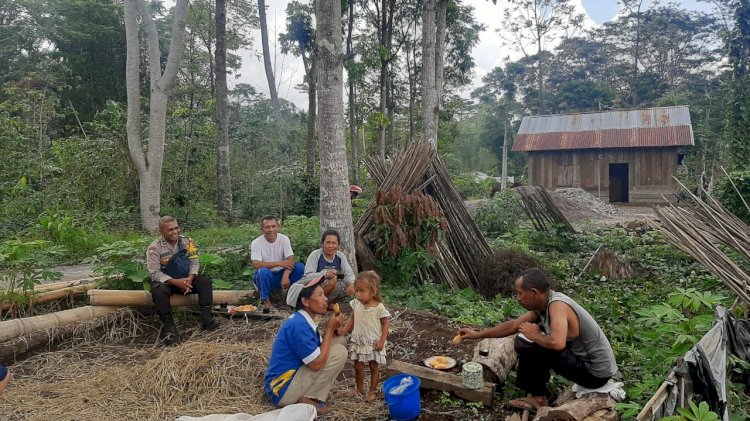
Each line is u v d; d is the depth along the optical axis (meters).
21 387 4.43
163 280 5.68
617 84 58.03
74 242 10.16
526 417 3.71
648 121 25.62
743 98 15.01
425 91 15.48
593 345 3.69
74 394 4.26
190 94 28.11
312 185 18.03
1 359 5.00
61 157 14.55
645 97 53.44
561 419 3.37
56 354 5.18
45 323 5.39
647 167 24.97
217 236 12.77
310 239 8.52
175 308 6.22
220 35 16.62
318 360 3.83
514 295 7.57
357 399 4.18
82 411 3.96
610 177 28.95
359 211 10.95
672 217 5.58
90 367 4.90
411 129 27.41
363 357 4.13
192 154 17.03
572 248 11.56
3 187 13.30
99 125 15.86
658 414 3.03
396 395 3.66
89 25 28.86
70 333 5.56
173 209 16.12
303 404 3.79
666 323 4.46
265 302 6.41
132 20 13.71
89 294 5.83
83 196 14.21
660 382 3.73
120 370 4.62
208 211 16.50
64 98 27.83
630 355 4.87
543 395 3.93
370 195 20.19
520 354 3.91
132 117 13.81
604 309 6.75
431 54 15.44
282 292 6.75
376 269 7.75
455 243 8.55
